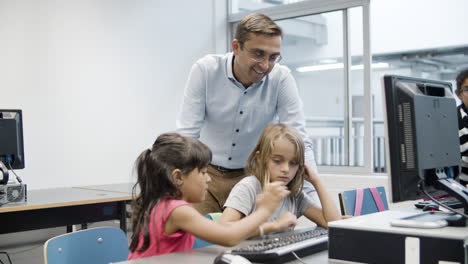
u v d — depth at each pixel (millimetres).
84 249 1455
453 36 4453
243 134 1990
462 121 2227
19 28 3900
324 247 1258
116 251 1558
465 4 4371
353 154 4367
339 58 4441
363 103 4242
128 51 4562
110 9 4438
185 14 5004
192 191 1379
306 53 4707
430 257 1003
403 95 1183
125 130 4535
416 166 1164
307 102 4719
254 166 1647
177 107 4953
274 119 2059
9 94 3846
